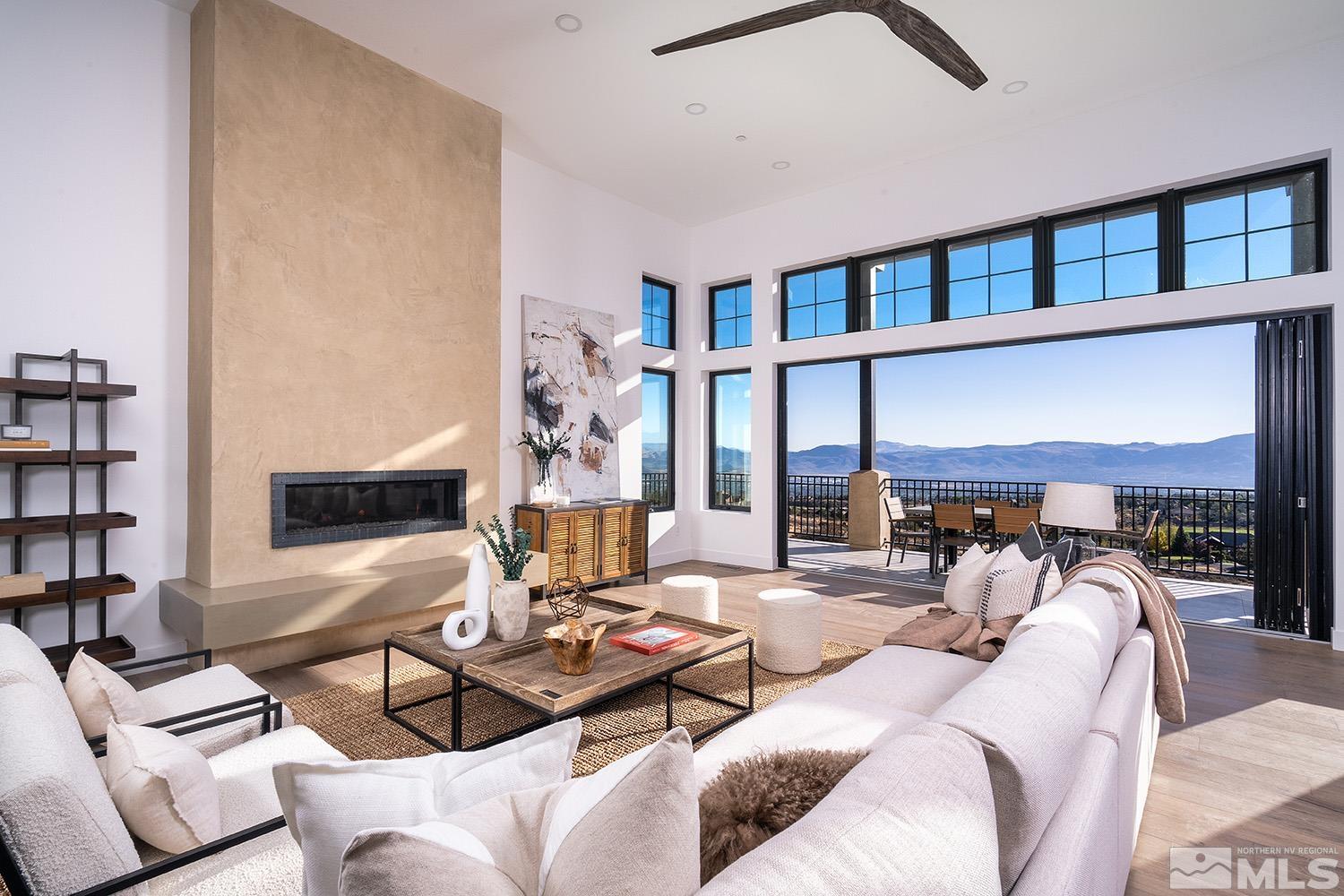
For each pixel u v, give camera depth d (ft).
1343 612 13.08
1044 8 12.13
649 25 12.70
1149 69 14.08
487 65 14.08
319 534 12.80
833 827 2.41
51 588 10.25
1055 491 12.06
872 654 8.75
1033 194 16.62
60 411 11.03
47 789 3.32
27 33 10.71
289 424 12.38
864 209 19.70
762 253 22.13
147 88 11.89
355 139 13.34
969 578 10.25
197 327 11.96
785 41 13.10
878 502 22.53
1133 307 15.31
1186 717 9.84
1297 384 13.83
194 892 4.04
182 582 11.84
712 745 6.07
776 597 11.93
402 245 14.12
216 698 6.89
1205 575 18.21
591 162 18.65
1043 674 4.11
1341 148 12.97
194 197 12.14
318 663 12.21
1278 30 12.78
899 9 9.75
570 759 3.46
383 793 2.91
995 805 3.21
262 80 12.03
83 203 11.20
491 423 15.88
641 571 19.34
